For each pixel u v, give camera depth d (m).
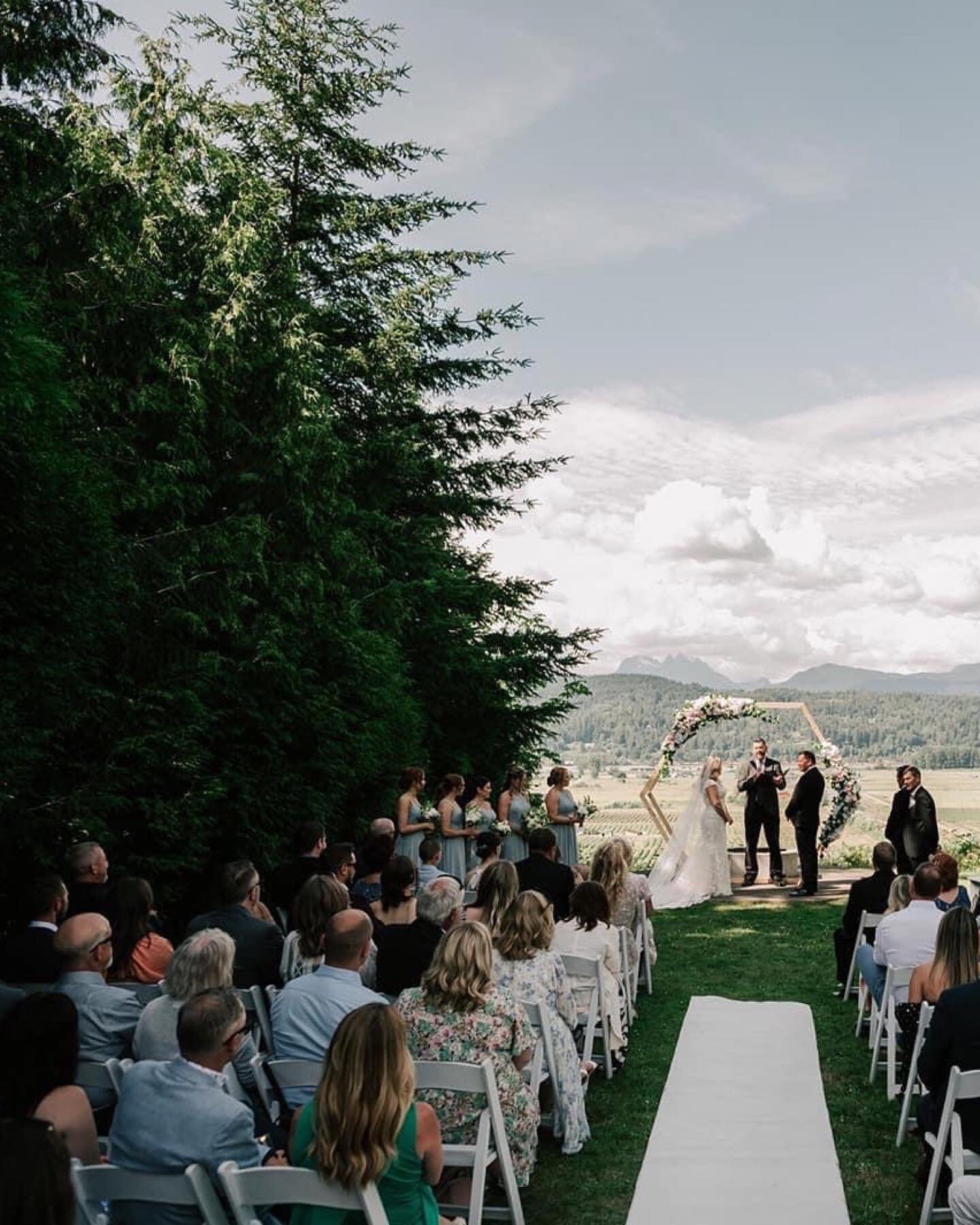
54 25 8.82
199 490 12.23
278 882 7.75
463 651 17.34
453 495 19.22
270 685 11.49
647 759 146.88
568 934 7.29
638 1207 4.99
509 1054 4.88
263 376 13.22
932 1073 4.69
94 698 9.40
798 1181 5.27
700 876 15.08
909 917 6.73
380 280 19.02
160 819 9.59
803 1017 8.60
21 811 8.30
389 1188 3.42
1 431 7.52
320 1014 4.67
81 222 10.27
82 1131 3.42
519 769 13.20
